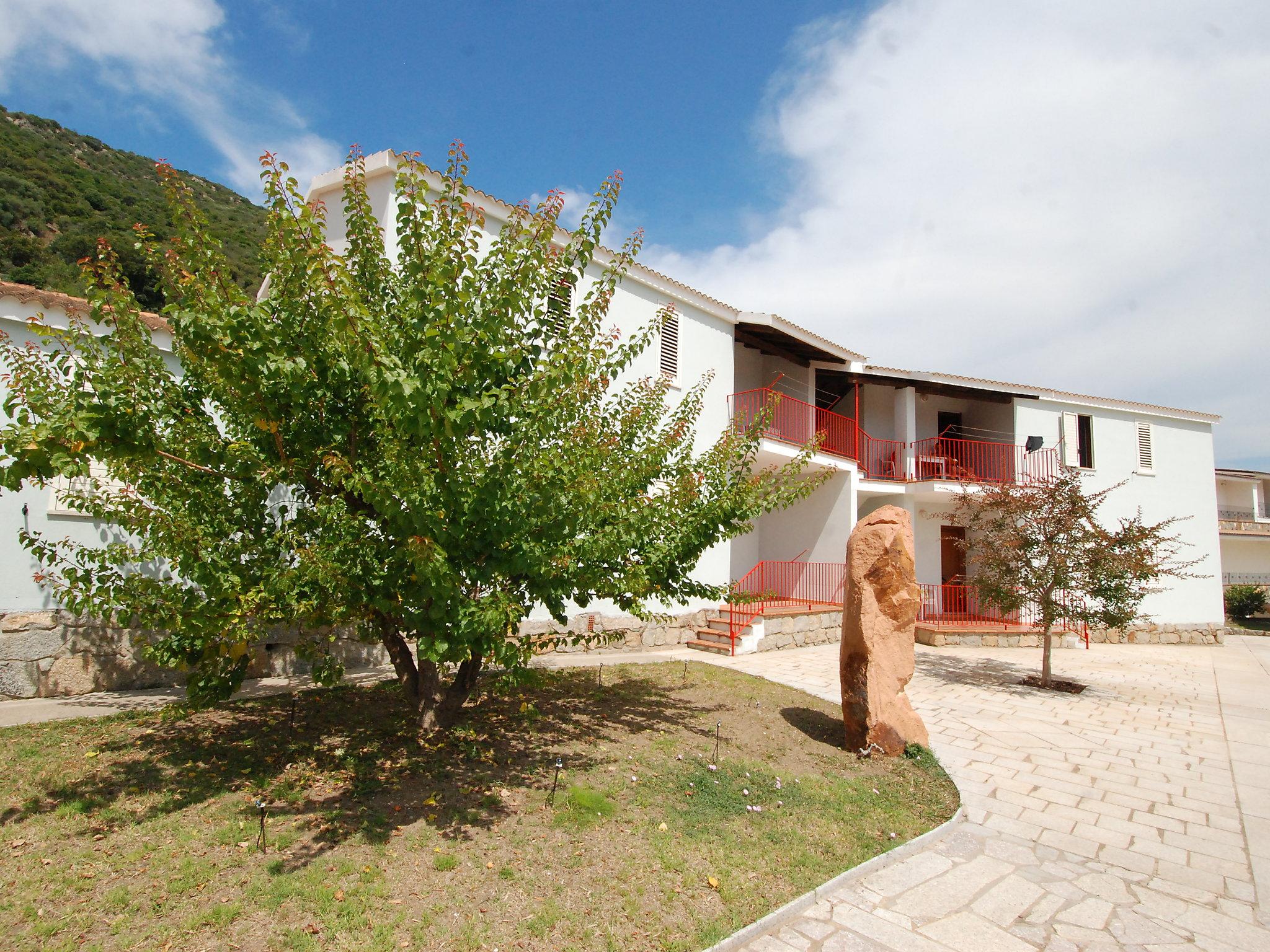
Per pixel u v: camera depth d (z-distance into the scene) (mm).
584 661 11094
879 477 18688
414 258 5562
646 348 12891
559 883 4160
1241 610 29438
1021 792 6562
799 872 4594
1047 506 12117
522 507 4902
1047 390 18969
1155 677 13672
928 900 4477
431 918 3701
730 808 5461
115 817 4531
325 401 5242
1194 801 6496
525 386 5398
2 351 5430
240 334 4508
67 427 3912
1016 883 4777
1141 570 11547
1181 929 4262
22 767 5273
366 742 6176
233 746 5957
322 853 4254
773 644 13719
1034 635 17000
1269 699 11758
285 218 4727
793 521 17281
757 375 17828
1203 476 21250
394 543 5008
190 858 4102
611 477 6129
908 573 7453
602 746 6566
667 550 6664
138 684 8172
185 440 5180
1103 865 5125
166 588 5258
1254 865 5184
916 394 18766
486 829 4730
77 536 7859
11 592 7438
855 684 7281
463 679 6539
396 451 4492
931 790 6348
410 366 4641
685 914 3973
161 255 5066
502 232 5840
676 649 13227
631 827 4949
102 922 3479
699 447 13883
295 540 5195
